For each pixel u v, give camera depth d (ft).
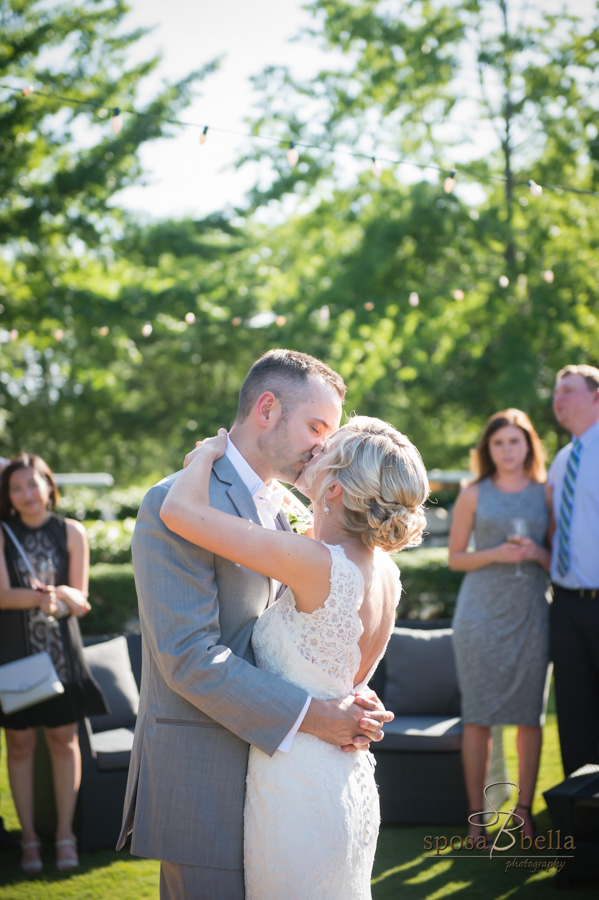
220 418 61.16
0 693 10.94
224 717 5.74
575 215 35.09
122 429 64.49
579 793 10.50
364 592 5.98
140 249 41.55
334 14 36.60
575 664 12.07
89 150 33.73
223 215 50.31
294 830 5.68
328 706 5.82
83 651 13.21
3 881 11.03
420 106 37.14
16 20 31.07
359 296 38.78
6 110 30.25
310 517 7.46
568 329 35.78
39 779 12.98
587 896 10.32
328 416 6.38
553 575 12.41
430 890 10.55
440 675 14.14
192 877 5.82
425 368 42.68
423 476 6.04
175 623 5.77
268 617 6.14
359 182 39.58
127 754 12.37
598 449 12.28
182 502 5.80
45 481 12.19
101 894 10.61
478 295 38.32
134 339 50.44
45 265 34.32
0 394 63.21
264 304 46.19
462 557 12.57
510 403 36.40
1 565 11.51
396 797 13.03
